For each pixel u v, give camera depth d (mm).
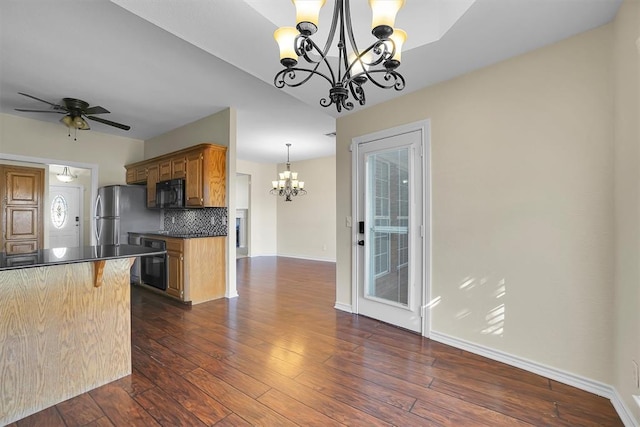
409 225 2828
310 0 1190
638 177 1495
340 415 1653
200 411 1687
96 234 4852
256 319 3166
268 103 3838
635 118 1523
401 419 1623
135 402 1775
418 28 2045
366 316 3240
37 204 5160
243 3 1662
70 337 1859
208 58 2736
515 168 2193
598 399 1796
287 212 8164
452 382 1980
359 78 1551
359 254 3314
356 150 3330
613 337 1784
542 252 2072
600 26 1840
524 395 1839
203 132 4340
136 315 3289
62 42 2469
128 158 5324
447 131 2574
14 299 1678
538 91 2090
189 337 2697
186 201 4066
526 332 2141
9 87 3307
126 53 2643
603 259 1833
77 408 1730
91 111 3453
